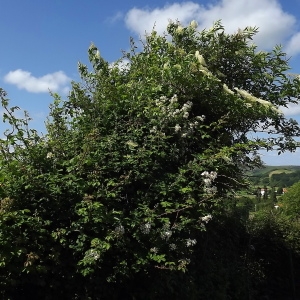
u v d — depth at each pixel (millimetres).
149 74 6363
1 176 4504
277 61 6727
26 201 4707
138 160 5324
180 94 6242
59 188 4707
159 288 5332
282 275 10133
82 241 4660
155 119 5676
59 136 5555
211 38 6875
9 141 4875
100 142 5348
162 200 5320
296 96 6664
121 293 5258
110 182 5031
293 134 6945
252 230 9969
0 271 4312
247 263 9195
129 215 5188
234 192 6434
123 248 4902
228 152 5691
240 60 6781
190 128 5863
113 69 6602
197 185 5648
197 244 6871
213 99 6199
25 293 4762
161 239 5086
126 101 5797
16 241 4309
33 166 4941
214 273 7348
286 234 10477
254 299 9016
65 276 4750
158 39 6961
